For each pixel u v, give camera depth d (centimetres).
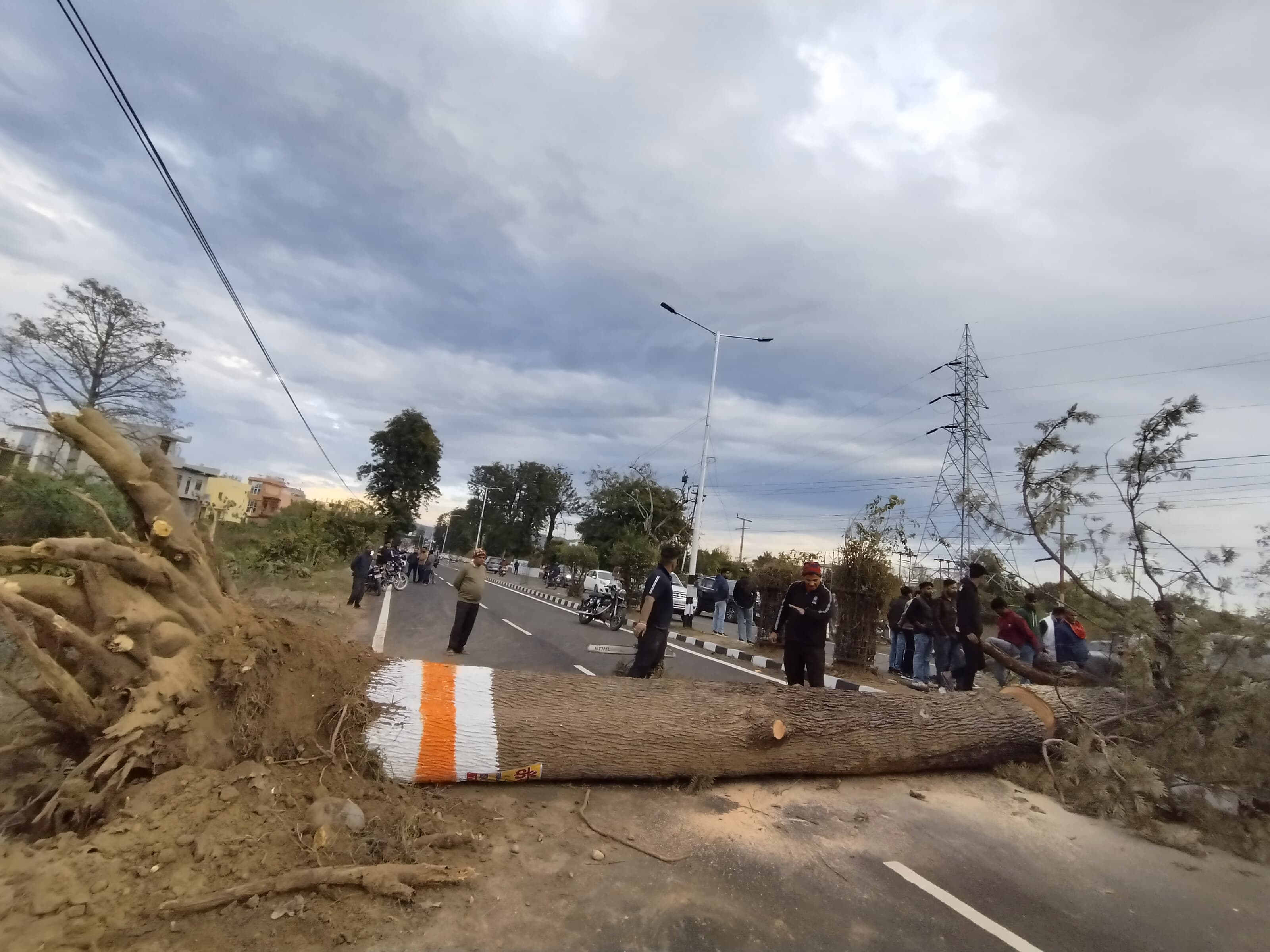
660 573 769
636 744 492
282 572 1850
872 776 592
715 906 350
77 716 359
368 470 5450
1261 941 369
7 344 2103
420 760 445
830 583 1374
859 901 373
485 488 8725
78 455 1273
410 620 1540
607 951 302
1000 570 961
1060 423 775
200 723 380
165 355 2445
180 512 421
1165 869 462
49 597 379
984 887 406
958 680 903
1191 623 631
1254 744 586
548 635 1513
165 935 279
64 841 319
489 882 347
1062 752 608
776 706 547
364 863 339
